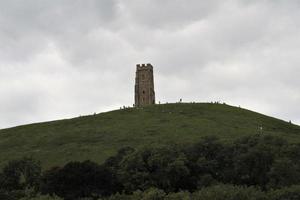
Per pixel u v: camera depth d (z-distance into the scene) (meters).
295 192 74.94
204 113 180.12
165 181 101.88
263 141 110.38
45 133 165.00
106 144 145.50
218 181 103.12
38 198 81.75
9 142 158.75
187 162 105.69
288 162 96.50
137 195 82.12
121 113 183.62
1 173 111.50
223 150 110.69
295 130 168.00
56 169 105.56
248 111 189.38
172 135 150.12
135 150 115.88
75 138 154.88
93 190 99.62
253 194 74.38
